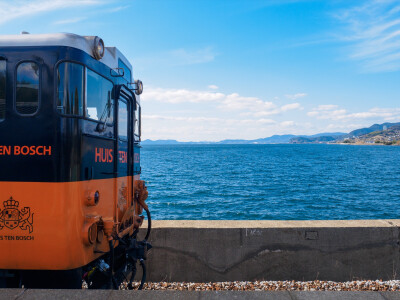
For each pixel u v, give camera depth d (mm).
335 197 30859
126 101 5801
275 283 6234
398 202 28500
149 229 6238
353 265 6473
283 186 38062
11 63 3910
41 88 3846
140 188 6414
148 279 6422
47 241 3764
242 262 6414
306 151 171125
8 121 3852
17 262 3816
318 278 6434
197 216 22453
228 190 34344
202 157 106562
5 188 3805
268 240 6418
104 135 4656
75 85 3936
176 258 6418
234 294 3412
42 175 3771
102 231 4387
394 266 6488
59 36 3969
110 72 4922
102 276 4703
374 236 6492
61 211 3750
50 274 4211
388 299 3322
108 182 4770
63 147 3799
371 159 99750
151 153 141250
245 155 122000
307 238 6434
